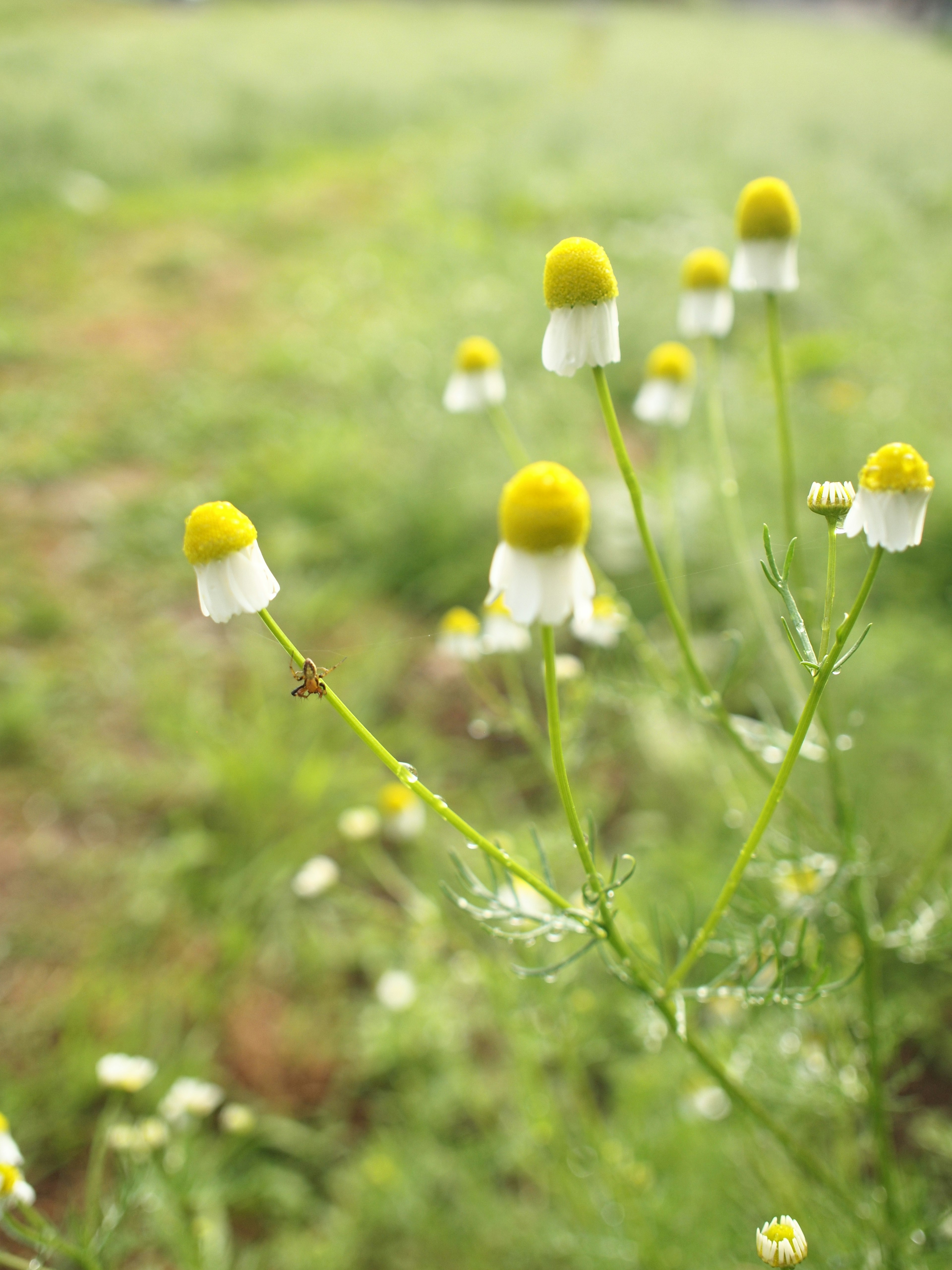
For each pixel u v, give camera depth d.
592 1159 0.23
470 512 0.49
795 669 0.27
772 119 1.34
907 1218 0.18
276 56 1.70
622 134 1.28
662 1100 0.25
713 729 0.32
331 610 0.45
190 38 1.87
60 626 0.45
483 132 1.37
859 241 0.85
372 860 0.33
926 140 1.24
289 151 1.24
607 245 0.87
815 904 0.17
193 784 0.37
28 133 1.09
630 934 0.18
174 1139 0.22
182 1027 0.30
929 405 0.57
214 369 0.68
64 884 0.34
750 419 0.54
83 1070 0.28
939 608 0.39
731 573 0.40
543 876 0.20
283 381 0.66
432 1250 0.24
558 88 1.73
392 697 0.42
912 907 0.21
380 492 0.51
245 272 0.87
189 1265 0.20
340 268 0.86
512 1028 0.22
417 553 0.48
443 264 0.85
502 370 0.65
